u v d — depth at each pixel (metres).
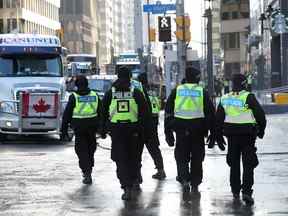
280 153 46.34
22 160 44.69
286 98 96.31
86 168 33.81
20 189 32.06
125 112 29.05
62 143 59.53
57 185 33.28
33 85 59.72
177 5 80.69
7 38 62.31
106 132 29.92
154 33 88.12
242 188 27.58
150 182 33.91
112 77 91.69
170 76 89.50
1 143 59.53
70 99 34.22
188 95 29.69
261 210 25.92
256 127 27.62
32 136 68.44
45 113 59.28
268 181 33.38
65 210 26.59
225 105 27.92
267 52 128.25
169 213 25.72
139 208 26.88
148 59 143.12
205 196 29.36
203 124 29.75
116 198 29.30
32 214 25.84
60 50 62.81
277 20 105.56
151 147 35.19
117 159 28.91
